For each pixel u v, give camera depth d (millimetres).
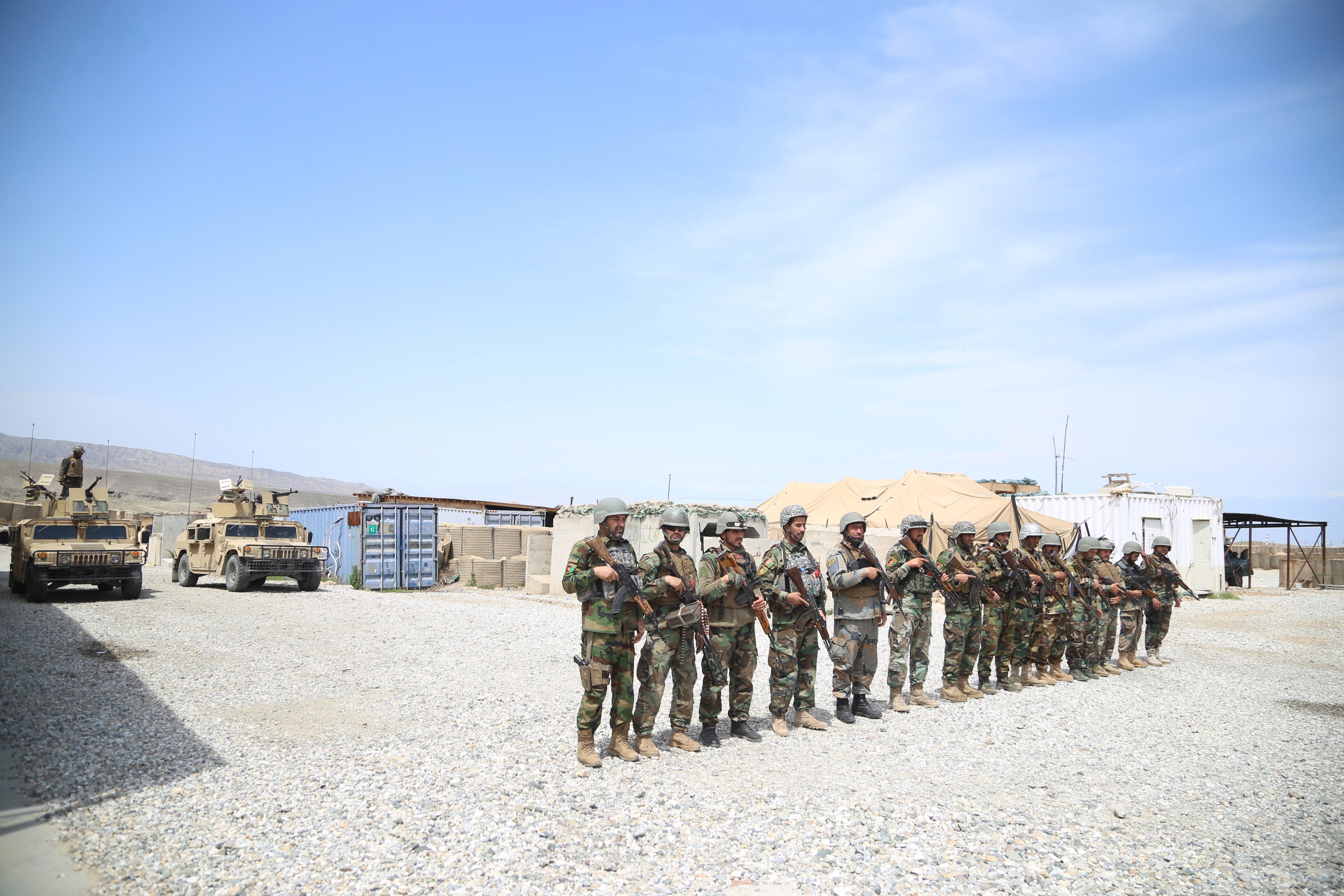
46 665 9812
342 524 26406
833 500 26031
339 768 6195
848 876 4570
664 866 4625
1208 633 17234
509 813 5320
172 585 22984
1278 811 5879
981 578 9586
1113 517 24938
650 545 18859
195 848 4691
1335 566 33656
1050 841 5156
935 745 7398
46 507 19203
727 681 7312
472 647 12352
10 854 4492
